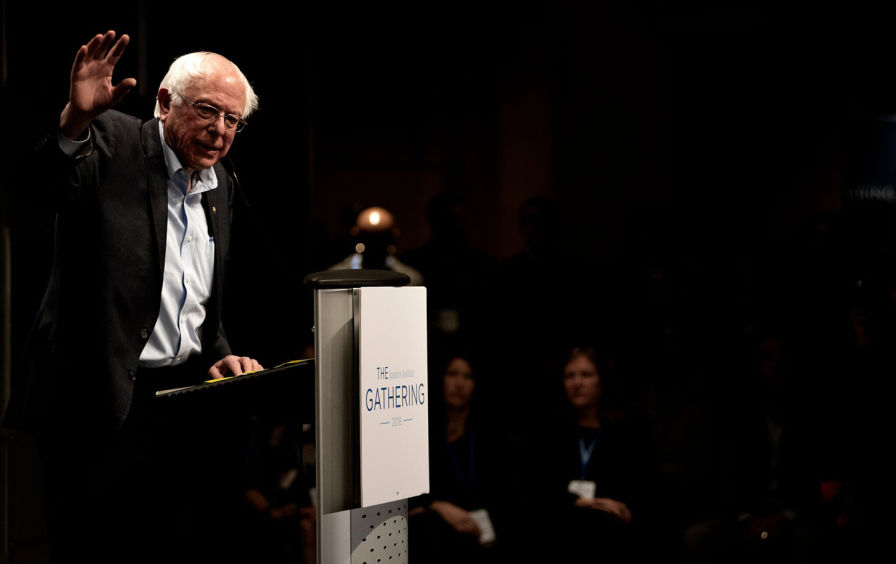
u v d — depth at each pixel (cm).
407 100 1600
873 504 942
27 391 515
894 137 1648
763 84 1620
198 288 556
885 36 1620
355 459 494
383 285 500
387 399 498
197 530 574
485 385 1098
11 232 705
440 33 1599
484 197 1611
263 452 899
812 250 1277
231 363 551
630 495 974
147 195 521
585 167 1599
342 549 495
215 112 522
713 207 1609
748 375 1124
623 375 1090
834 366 1056
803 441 1035
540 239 1227
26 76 743
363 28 1582
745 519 1048
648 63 1605
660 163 1608
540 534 967
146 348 539
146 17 841
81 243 511
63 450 523
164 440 549
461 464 981
